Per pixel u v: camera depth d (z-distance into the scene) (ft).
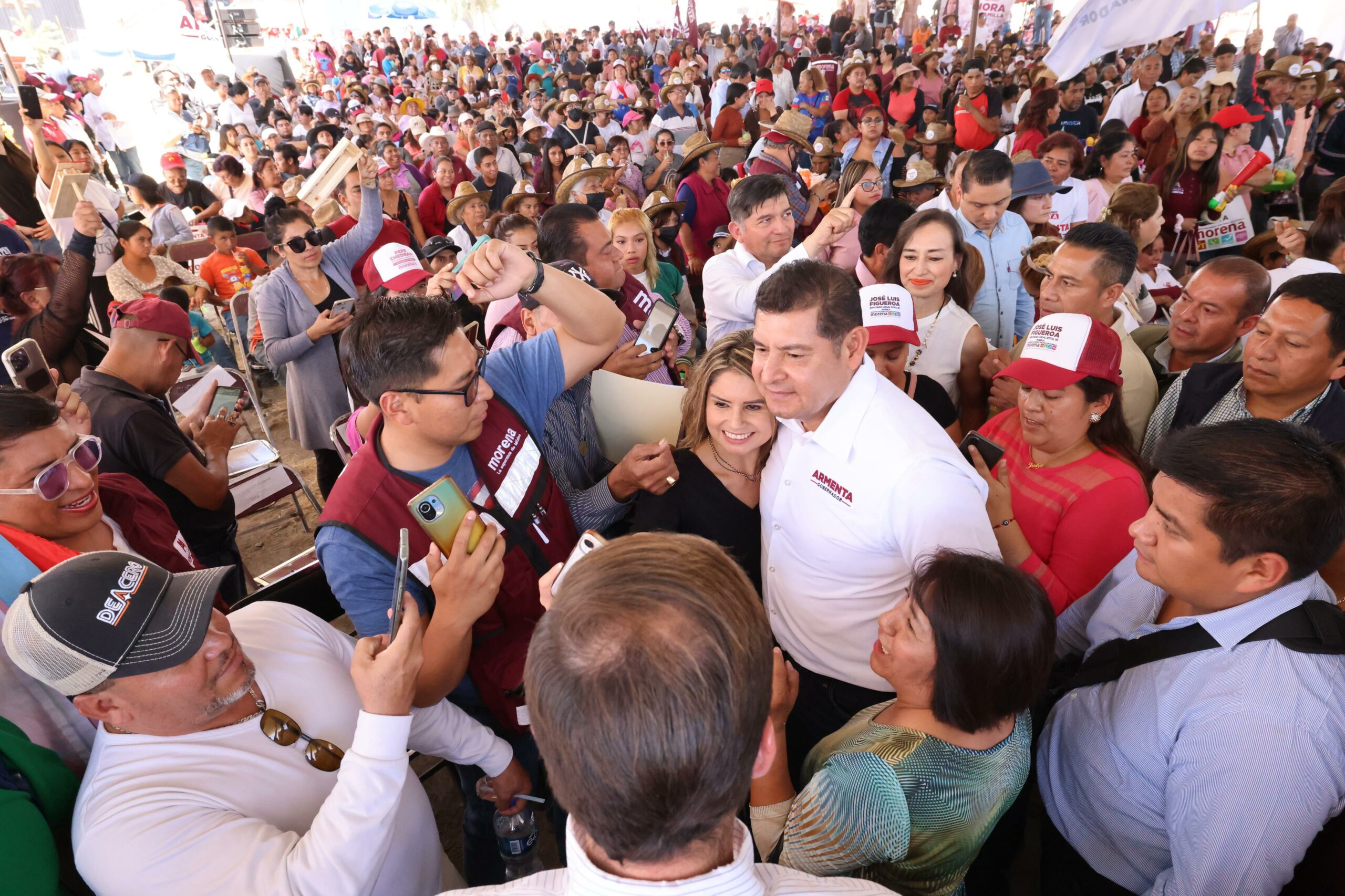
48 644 3.35
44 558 4.75
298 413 12.15
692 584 2.17
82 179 9.71
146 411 7.52
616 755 2.02
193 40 58.44
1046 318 6.07
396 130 31.32
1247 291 7.44
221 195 25.40
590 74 53.21
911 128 28.37
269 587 6.34
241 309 16.29
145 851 3.42
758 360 5.11
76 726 4.65
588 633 2.10
